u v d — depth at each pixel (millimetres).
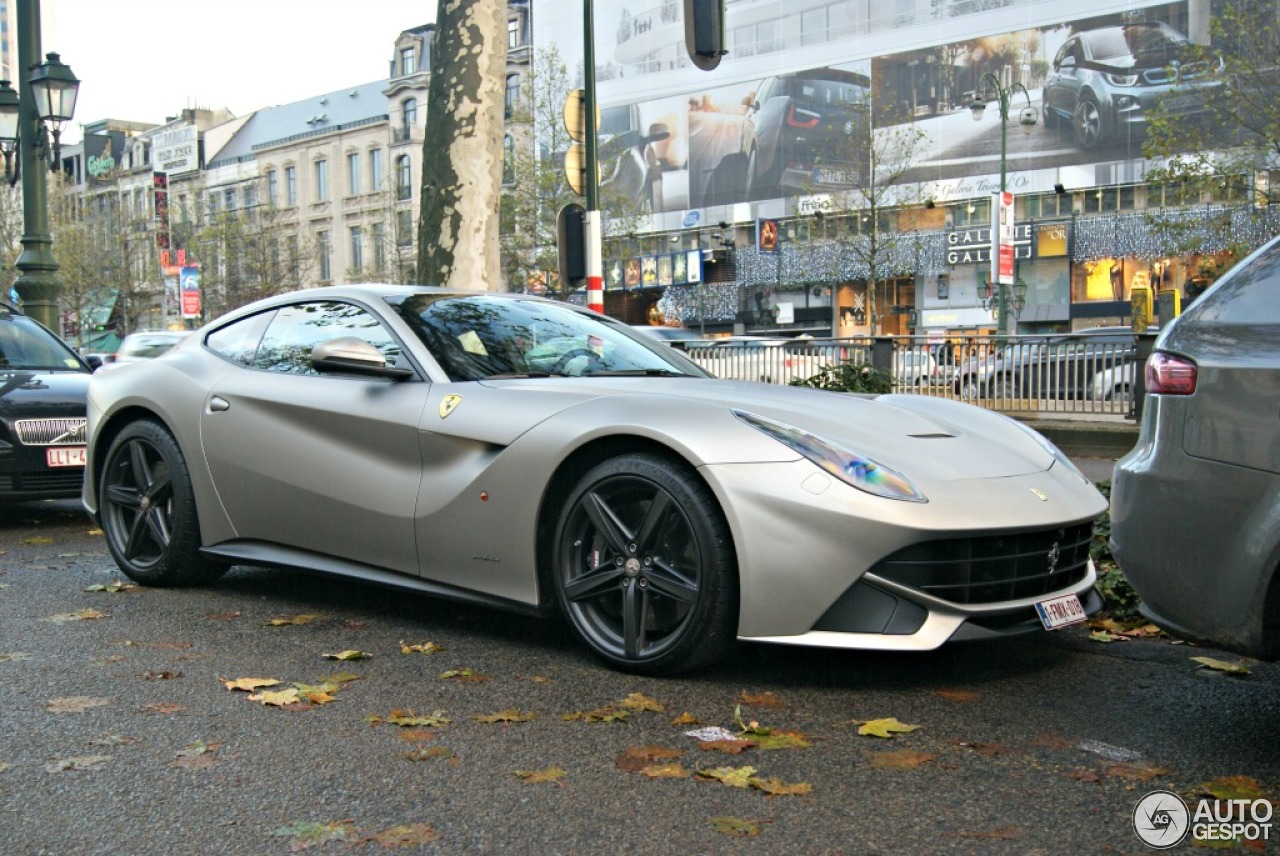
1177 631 2770
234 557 4480
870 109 39625
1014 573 3289
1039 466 3613
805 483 3162
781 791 2484
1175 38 37125
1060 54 39375
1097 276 38344
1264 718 3049
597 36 51031
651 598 3416
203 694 3248
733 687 3307
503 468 3639
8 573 5223
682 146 48812
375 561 4047
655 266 48969
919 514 3104
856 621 3150
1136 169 37938
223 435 4484
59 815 2381
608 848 2211
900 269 41438
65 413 6727
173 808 2416
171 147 67875
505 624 4125
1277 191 22750
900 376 12617
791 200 45750
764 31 46125
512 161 40156
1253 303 2693
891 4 43062
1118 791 2508
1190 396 2709
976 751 2770
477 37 9898
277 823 2334
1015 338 11984
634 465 3377
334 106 61438
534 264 37938
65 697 3217
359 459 4066
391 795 2482
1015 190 40375
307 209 60969
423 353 4066
